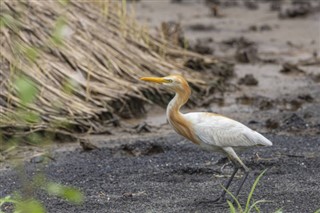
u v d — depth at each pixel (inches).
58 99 634.8
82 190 489.7
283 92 750.5
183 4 1178.0
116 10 765.9
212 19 1091.9
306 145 579.5
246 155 553.3
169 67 737.6
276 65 851.4
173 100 467.5
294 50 920.9
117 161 553.3
